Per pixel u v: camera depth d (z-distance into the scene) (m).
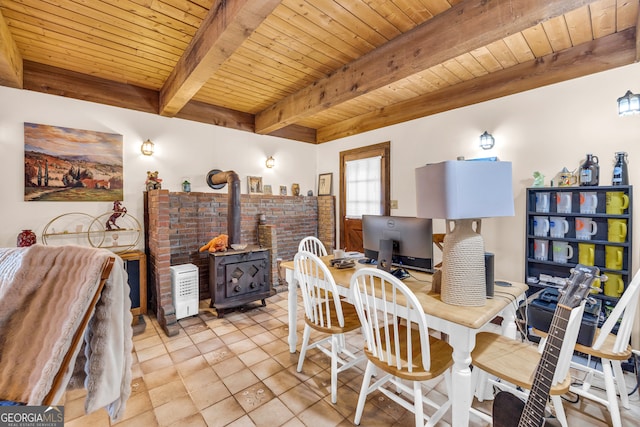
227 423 1.68
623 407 1.79
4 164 2.72
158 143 3.59
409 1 1.97
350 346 2.59
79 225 3.07
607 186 2.31
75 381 0.95
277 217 4.68
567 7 1.58
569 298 1.24
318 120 4.80
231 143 4.23
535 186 2.74
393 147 4.09
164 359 2.37
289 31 2.34
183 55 2.67
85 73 3.09
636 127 2.30
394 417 1.74
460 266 1.50
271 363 2.31
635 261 2.30
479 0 1.89
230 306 3.27
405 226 1.99
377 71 2.58
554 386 1.26
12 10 2.07
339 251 2.53
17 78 2.60
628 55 2.30
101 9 2.07
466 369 1.39
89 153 3.13
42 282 0.95
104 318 0.92
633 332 2.32
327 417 1.73
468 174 1.37
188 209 3.72
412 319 1.52
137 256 3.11
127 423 1.67
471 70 3.03
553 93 2.69
